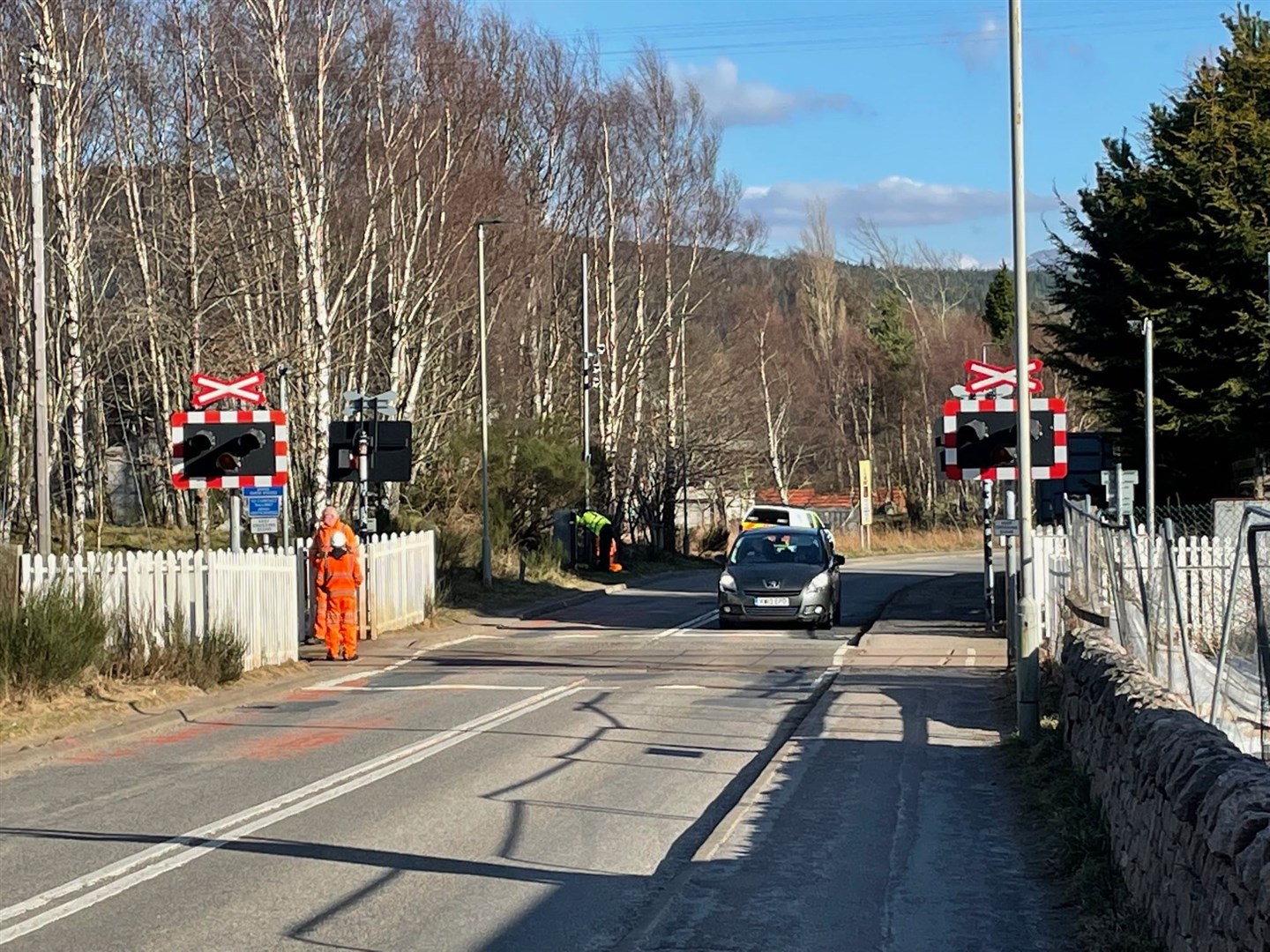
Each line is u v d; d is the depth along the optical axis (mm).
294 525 33250
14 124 32906
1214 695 8031
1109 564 11969
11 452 32906
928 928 6887
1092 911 6984
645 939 6703
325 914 7180
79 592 14883
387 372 36562
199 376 19250
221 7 31766
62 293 33969
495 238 42094
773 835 8859
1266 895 4348
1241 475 32906
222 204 31156
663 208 54031
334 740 12977
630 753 12141
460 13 40844
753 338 70750
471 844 8758
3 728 12617
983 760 11508
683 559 53781
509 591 33156
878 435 83250
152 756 12133
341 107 34281
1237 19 33500
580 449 45094
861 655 20203
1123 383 33781
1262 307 30391
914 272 102750
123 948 6613
